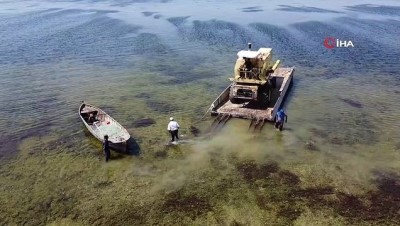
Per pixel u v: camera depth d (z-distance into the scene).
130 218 16.48
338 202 17.38
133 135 24.05
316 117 26.59
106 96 31.16
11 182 19.14
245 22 60.06
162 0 89.38
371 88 32.34
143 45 47.59
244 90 26.75
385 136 23.73
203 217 16.47
